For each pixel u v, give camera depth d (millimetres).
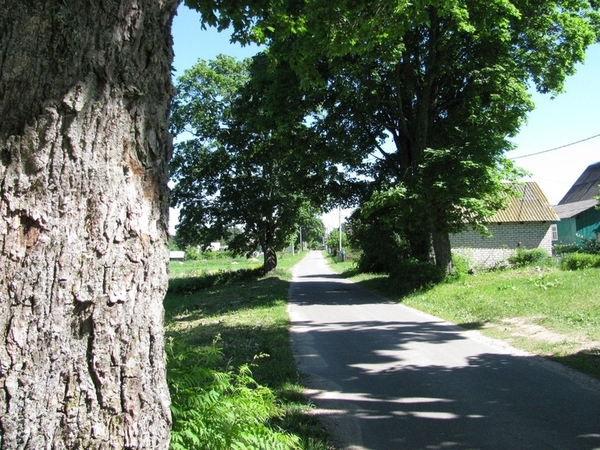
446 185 16859
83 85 2109
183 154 32938
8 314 1959
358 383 6945
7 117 2020
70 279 2062
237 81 32562
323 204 24125
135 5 2281
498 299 13617
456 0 8047
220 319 14117
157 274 2404
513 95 17672
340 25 7609
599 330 9250
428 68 18609
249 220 32625
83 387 2080
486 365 7738
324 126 19641
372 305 16422
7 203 1995
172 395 3285
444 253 19391
